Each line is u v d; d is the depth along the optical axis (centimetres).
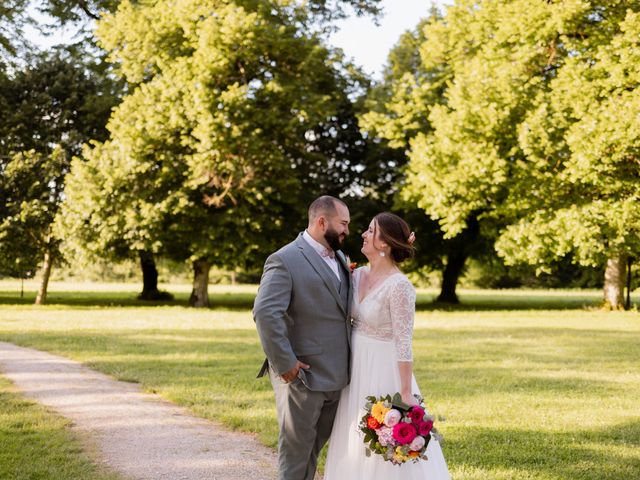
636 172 1836
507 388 748
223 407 635
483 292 4544
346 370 383
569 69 1823
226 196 2142
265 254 2234
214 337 1245
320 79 2192
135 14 2145
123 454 489
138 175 2105
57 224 2150
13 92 2391
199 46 2038
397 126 2250
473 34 2073
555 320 1762
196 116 1994
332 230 388
